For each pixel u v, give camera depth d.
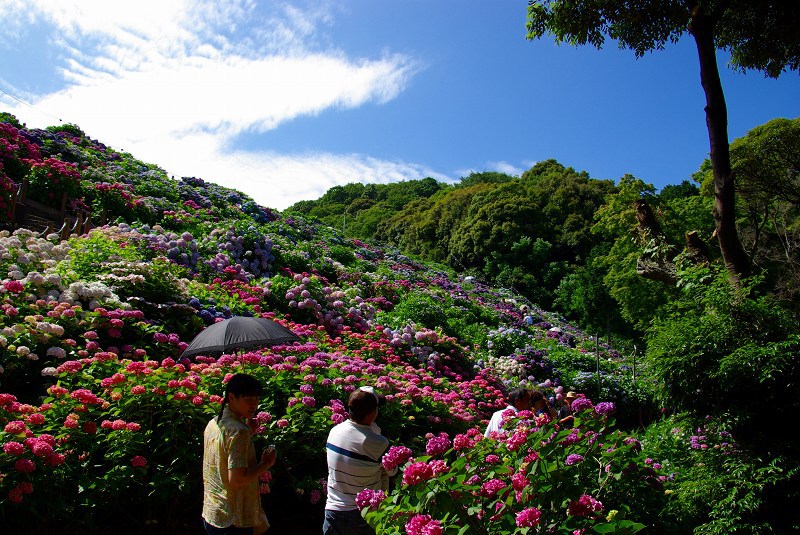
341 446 4.06
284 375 6.02
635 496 3.84
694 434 5.87
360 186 87.75
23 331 6.02
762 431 5.37
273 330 5.91
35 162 15.38
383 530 3.03
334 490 4.05
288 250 15.91
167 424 4.86
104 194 15.02
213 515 3.62
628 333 25.80
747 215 17.58
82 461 4.42
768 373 5.04
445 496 2.96
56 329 6.12
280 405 5.85
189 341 8.02
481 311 19.88
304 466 5.58
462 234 45.50
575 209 44.62
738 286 5.98
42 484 3.95
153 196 18.12
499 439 4.01
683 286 7.01
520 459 3.43
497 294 29.84
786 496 5.03
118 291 8.02
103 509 4.42
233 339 5.62
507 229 42.59
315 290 11.83
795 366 5.12
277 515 5.31
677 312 6.32
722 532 4.87
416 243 52.16
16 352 5.80
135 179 19.25
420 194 81.62
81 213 13.14
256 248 14.10
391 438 6.42
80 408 4.56
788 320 5.55
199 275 11.07
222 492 3.62
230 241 13.80
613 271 21.83
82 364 5.36
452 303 19.50
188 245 11.77
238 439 3.60
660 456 6.29
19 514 3.90
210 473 3.69
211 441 3.71
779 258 17.00
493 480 3.25
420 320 14.30
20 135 17.77
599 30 9.94
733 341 5.53
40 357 6.14
